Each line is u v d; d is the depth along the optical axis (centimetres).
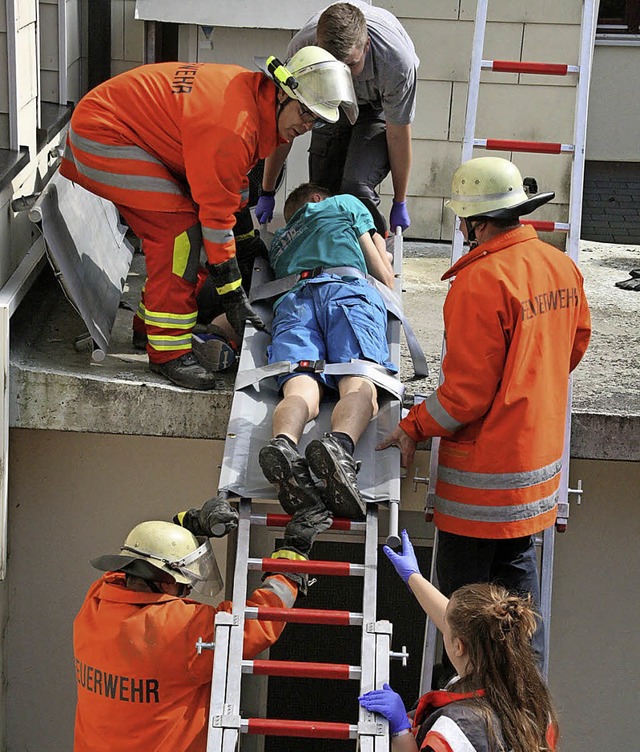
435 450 409
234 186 408
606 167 1055
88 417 457
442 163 688
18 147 493
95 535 536
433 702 306
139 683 347
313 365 407
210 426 454
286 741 589
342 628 577
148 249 439
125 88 420
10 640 547
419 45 665
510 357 357
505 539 395
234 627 336
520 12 658
